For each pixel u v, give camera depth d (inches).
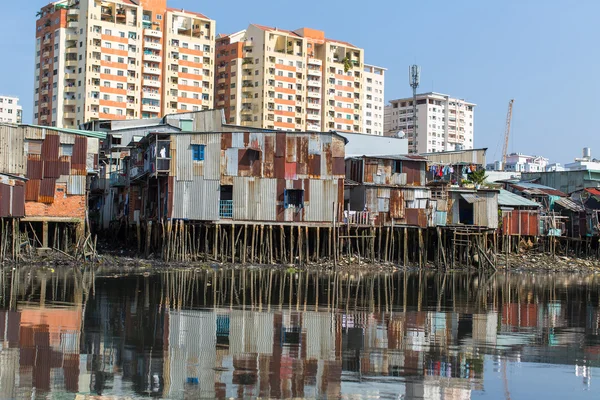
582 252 3280.0
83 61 5108.3
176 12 5551.2
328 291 1744.6
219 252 2546.8
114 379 816.3
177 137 2385.6
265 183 2455.7
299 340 1065.5
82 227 2359.7
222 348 989.2
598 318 1427.2
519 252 3088.1
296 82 6161.4
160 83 5423.2
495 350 1054.4
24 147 2315.5
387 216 2716.5
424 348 1044.5
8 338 987.9
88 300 1387.8
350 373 883.4
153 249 2551.7
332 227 2503.7
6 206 2060.8
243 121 6033.5
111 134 3122.5
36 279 1728.6
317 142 2511.1
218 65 6195.9
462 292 1867.6
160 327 1123.3
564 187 3944.4
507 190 3408.0
